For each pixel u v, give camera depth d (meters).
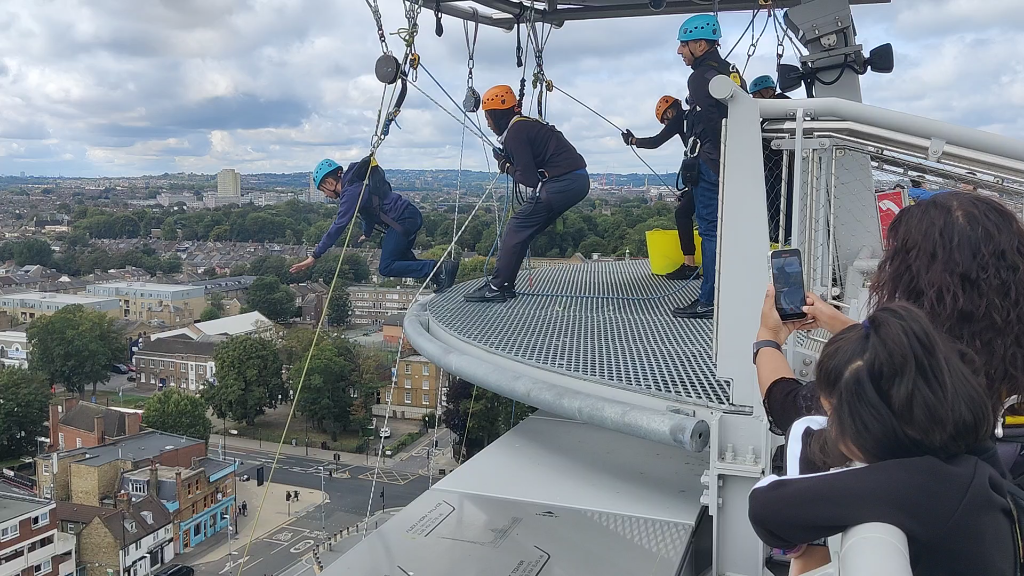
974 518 1.03
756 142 2.59
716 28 4.77
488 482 3.25
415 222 6.79
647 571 2.41
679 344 4.40
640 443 3.78
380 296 108.12
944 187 2.62
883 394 1.08
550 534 2.70
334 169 6.62
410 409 59.75
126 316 105.00
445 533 2.71
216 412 58.12
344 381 57.00
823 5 5.19
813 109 2.50
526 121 5.90
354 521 41.06
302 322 102.25
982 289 1.34
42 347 69.88
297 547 38.09
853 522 1.06
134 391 74.12
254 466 50.00
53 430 53.22
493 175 6.71
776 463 2.63
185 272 123.38
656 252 7.41
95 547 35.91
